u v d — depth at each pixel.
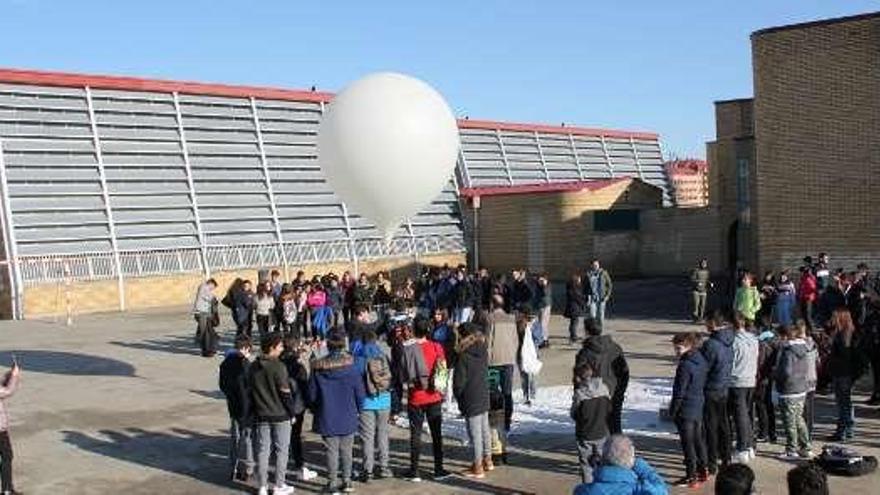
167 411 14.50
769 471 10.34
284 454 10.00
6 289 31.14
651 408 13.61
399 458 11.45
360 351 10.47
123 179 34.75
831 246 23.59
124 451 12.08
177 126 36.91
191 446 12.32
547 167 51.09
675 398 9.92
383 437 10.59
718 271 37.56
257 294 21.45
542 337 20.34
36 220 32.16
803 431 10.80
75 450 12.16
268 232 38.06
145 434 13.00
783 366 10.77
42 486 10.54
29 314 30.80
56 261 31.95
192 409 14.64
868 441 11.58
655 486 6.55
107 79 35.25
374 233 41.19
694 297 24.39
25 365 19.42
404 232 42.06
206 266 35.53
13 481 10.72
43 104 33.47
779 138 24.45
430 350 10.55
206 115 37.94
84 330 26.20
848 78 23.19
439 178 12.40
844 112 23.28
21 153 32.50
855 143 23.14
